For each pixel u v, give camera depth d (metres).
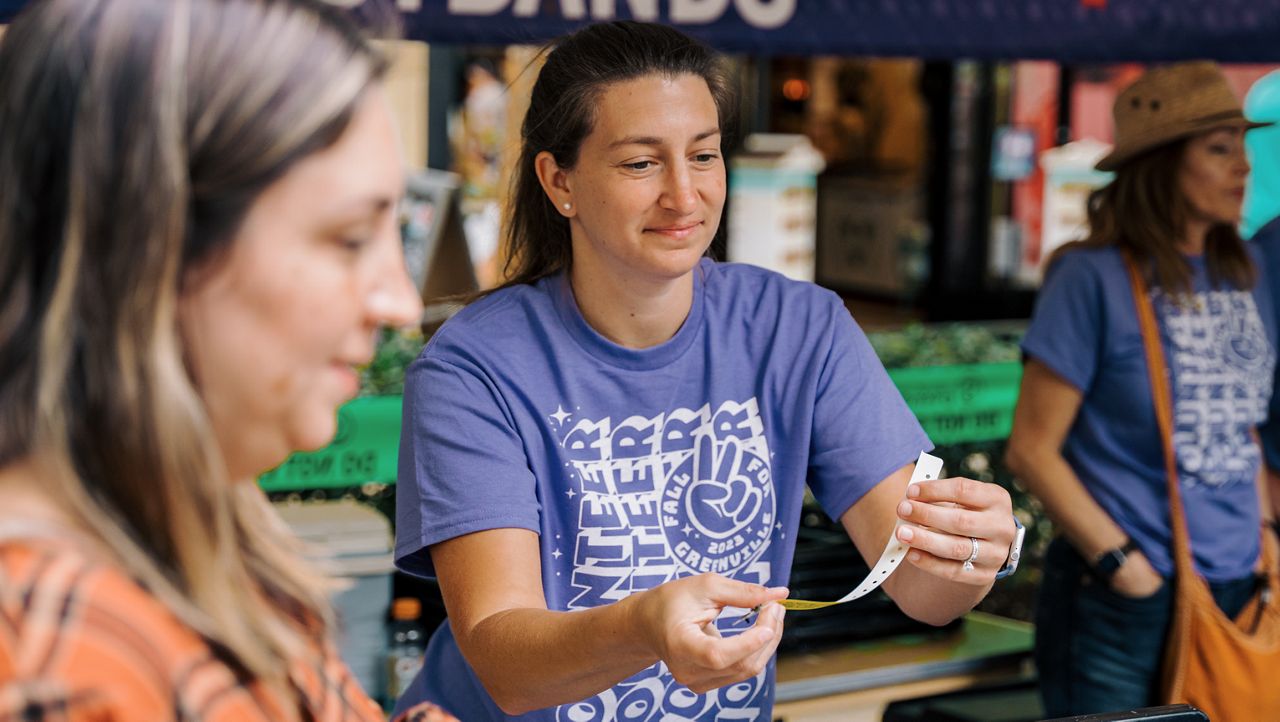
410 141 7.37
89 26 0.77
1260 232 3.34
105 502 0.79
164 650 0.76
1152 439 3.07
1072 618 3.14
